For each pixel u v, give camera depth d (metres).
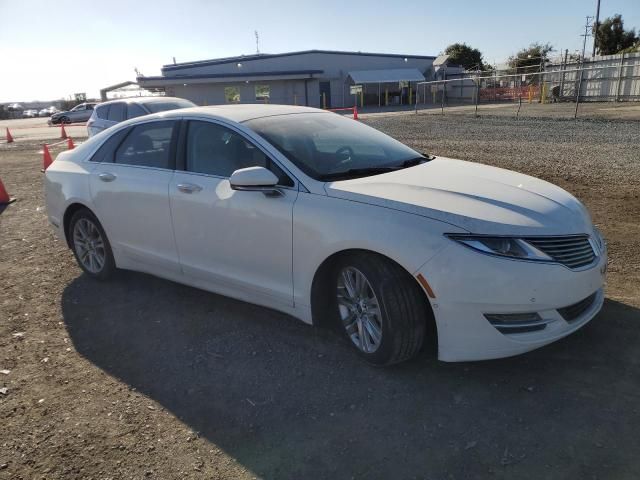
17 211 8.27
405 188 3.26
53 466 2.61
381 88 50.94
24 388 3.29
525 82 40.88
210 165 3.94
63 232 5.11
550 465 2.44
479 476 2.40
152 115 4.55
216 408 3.01
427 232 2.90
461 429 2.72
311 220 3.28
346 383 3.18
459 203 3.06
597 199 7.05
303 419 2.87
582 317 3.12
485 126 18.61
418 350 3.15
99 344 3.83
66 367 3.53
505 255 2.83
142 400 3.12
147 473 2.54
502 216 2.96
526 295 2.82
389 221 3.01
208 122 4.04
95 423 2.93
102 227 4.74
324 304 3.49
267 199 3.51
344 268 3.29
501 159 10.72
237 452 2.66
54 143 22.03
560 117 20.62
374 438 2.69
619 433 2.62
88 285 4.97
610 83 31.75
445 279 2.84
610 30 57.94
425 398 2.99
